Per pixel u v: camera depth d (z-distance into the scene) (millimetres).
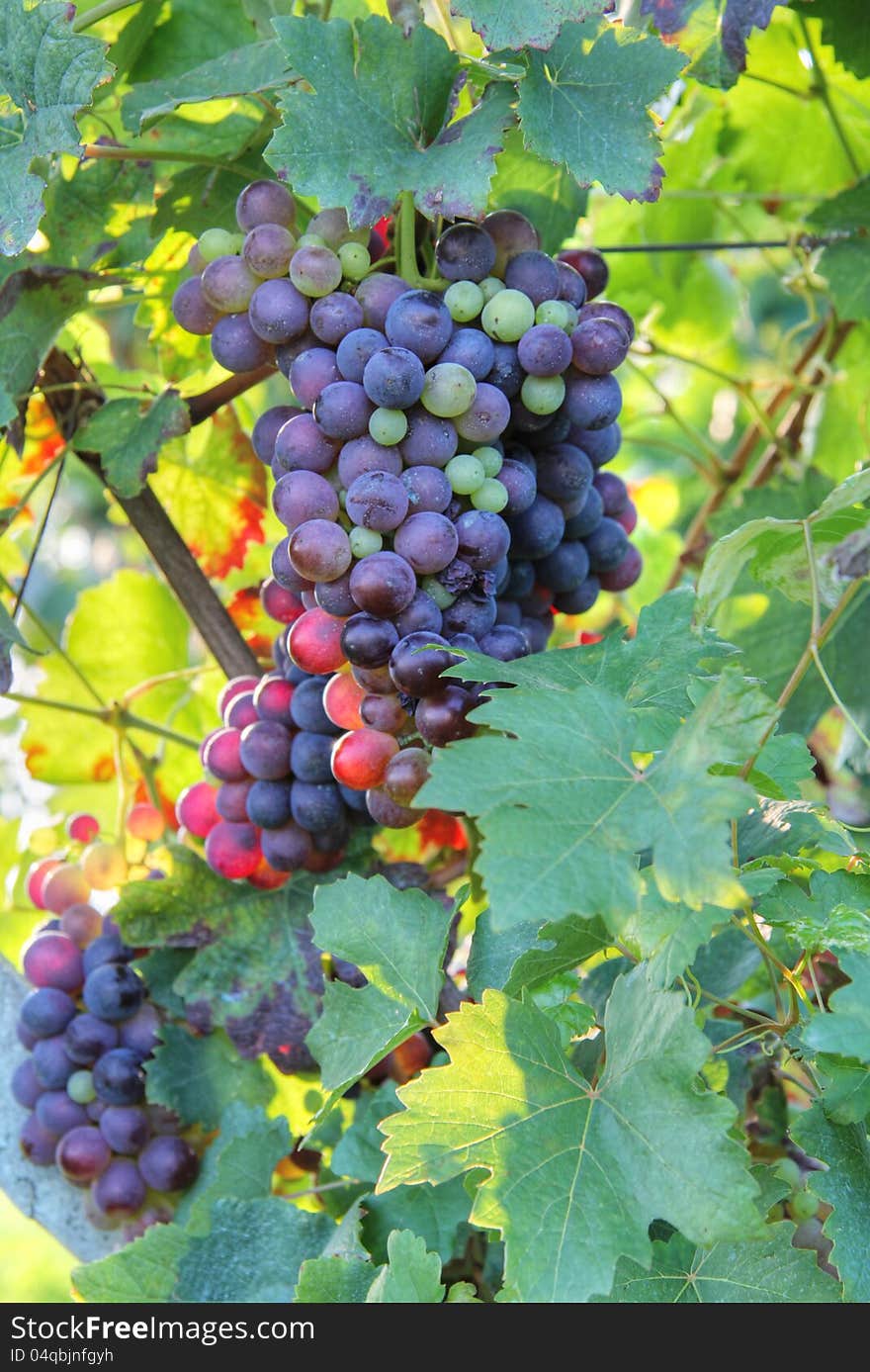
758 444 813
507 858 420
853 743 644
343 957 498
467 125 499
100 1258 559
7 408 535
